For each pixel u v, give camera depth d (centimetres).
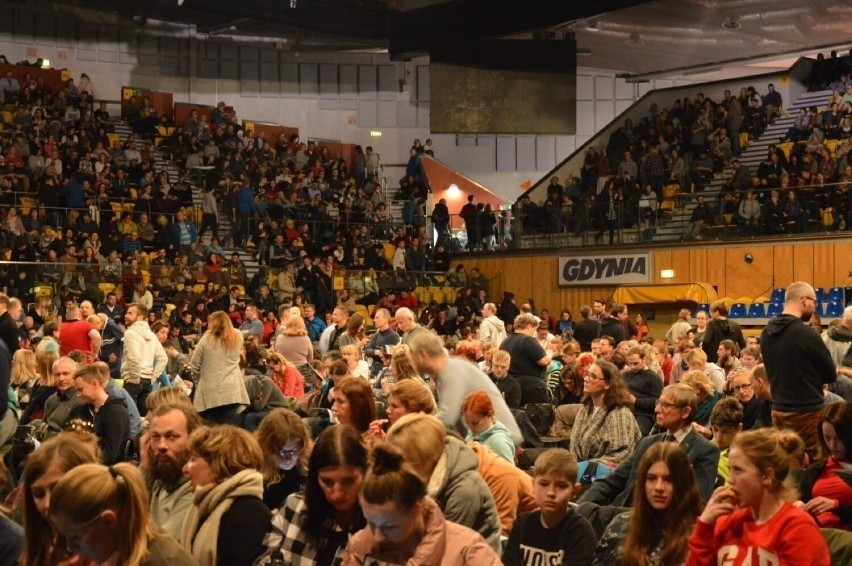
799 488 530
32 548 395
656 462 455
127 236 2166
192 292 1989
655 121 2741
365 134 3288
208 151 2775
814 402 691
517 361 1067
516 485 553
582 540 481
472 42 2639
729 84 2827
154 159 2769
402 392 557
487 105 2647
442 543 354
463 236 2641
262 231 2352
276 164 2859
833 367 696
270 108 3206
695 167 2542
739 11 2431
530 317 1091
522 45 2648
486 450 564
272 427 541
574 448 771
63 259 1948
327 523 414
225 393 934
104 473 341
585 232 2417
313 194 2770
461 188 3162
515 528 500
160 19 2997
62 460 394
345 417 580
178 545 354
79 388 757
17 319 1457
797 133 2477
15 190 2347
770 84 2656
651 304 2292
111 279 1878
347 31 2850
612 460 739
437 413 641
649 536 457
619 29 2605
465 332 1580
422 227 2611
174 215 2272
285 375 1119
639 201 2344
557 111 2662
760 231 2159
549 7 2420
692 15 2464
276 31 3017
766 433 404
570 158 2883
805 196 2111
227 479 445
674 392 624
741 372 805
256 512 439
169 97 2998
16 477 761
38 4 2892
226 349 938
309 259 2262
